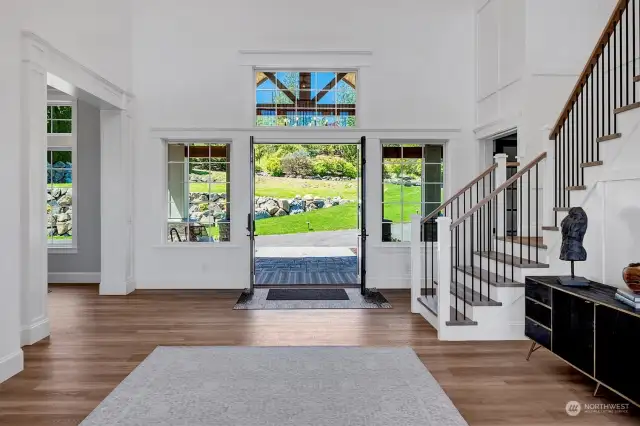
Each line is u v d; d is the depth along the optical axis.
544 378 3.31
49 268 7.40
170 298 6.07
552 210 4.35
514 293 4.26
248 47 6.70
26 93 4.07
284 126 6.75
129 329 4.61
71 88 5.05
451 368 3.51
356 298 6.01
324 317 5.07
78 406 2.84
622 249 3.34
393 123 6.73
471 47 6.76
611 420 2.67
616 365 2.67
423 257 6.72
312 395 2.98
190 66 6.68
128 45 6.49
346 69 6.84
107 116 6.32
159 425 2.57
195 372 3.40
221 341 4.21
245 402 2.87
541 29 5.35
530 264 4.27
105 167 6.37
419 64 6.74
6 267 3.33
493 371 3.45
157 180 6.68
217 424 2.58
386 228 6.87
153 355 3.79
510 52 5.73
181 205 6.87
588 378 3.32
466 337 4.25
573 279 3.41
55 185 7.61
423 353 3.86
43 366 3.55
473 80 6.76
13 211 3.41
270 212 15.90
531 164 4.43
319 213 15.93
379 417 2.67
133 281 6.64
